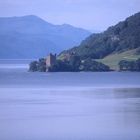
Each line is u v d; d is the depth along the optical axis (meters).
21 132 113.00
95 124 122.56
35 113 143.75
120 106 159.25
